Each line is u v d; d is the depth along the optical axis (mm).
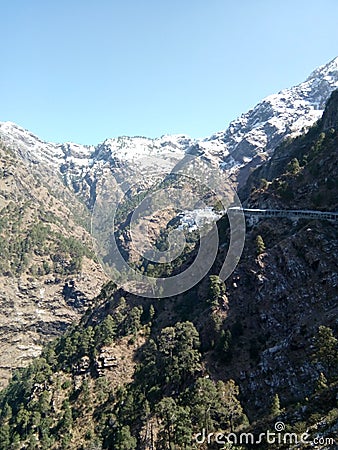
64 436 87250
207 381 71000
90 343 115188
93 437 82938
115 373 100562
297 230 101250
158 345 95375
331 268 86500
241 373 78438
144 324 112688
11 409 113375
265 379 75438
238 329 87500
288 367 74750
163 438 70125
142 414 79562
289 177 124188
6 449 96125
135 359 102812
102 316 129125
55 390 104750
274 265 94812
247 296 94125
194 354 83938
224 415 65562
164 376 85250
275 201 116000
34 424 96500
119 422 82312
